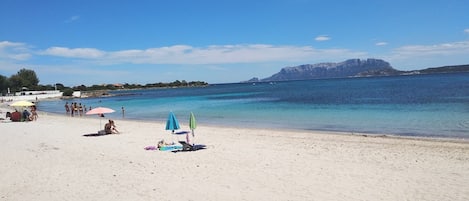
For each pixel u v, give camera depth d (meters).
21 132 25.44
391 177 11.32
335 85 128.75
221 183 11.13
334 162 13.54
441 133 20.45
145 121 34.12
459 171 11.81
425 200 9.19
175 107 53.12
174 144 18.20
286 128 25.39
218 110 43.75
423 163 13.05
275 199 9.58
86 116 43.38
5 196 10.39
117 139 21.05
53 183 11.53
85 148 17.77
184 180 11.55
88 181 11.66
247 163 13.68
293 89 112.06
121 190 10.65
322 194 9.86
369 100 48.47
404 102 42.12
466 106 33.84
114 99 98.06
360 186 10.48
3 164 14.30
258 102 56.44
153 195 10.13
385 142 17.70
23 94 114.69
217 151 16.30
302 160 13.98
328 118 30.28
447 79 117.94
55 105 77.75
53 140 20.81
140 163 14.10
